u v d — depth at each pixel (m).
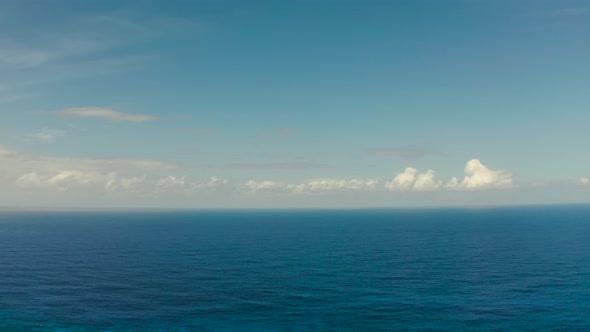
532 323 61.41
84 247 151.25
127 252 137.25
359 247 150.88
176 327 60.53
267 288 83.19
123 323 62.09
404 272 99.81
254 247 151.50
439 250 140.62
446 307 69.62
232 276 95.44
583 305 69.88
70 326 60.69
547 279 90.56
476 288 82.62
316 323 62.12
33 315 65.38
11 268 105.50
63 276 95.19
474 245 153.62
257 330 59.38
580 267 104.38
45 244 160.75
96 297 76.06
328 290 81.44
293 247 151.25
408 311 67.56
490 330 58.75
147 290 81.50
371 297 76.06
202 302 72.94
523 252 132.62
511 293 78.31
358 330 59.25
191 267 107.69
